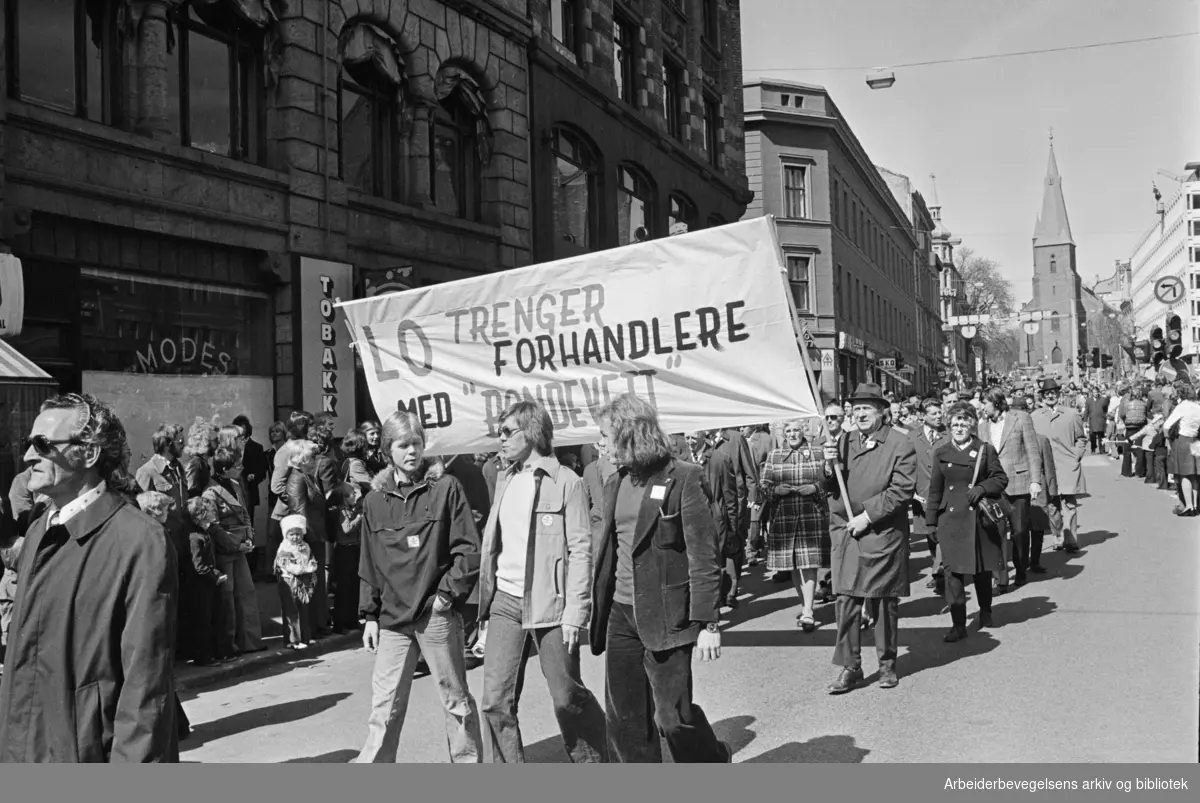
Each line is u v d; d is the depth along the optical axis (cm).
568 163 2047
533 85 1884
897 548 647
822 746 532
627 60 2392
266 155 1338
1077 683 630
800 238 3997
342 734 611
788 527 877
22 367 779
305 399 1336
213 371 1248
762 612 973
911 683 661
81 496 292
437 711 662
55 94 1066
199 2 1238
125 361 1134
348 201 1428
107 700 277
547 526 478
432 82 1612
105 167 1087
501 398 813
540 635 473
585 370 779
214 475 879
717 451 968
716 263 726
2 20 984
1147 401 2183
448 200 1708
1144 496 1789
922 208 7488
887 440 650
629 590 442
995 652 734
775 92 3988
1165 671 642
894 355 4778
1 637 661
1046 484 1069
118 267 1126
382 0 1505
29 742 276
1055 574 1065
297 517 870
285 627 867
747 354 719
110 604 278
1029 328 4731
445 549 494
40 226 1037
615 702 446
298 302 1333
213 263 1254
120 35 1147
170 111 1201
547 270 792
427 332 843
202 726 639
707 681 693
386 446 496
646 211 2420
